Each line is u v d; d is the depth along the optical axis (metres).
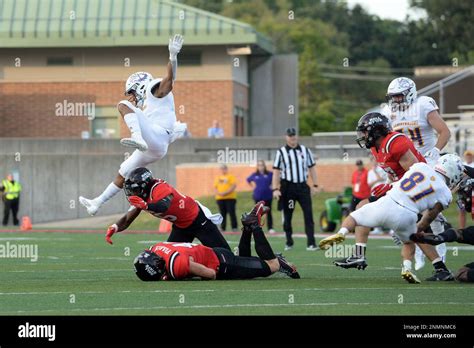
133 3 129.50
